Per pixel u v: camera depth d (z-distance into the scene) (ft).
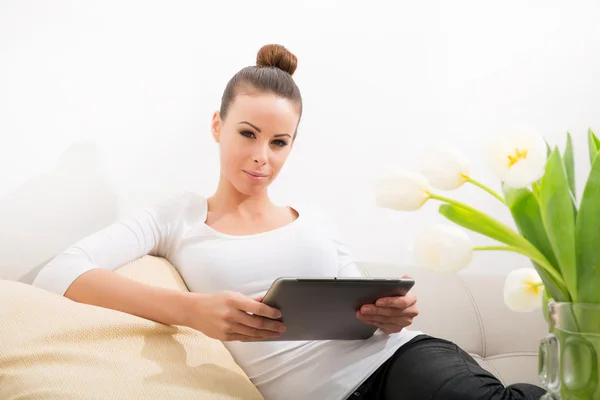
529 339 6.00
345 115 6.64
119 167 5.77
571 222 2.69
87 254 4.37
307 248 4.83
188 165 6.05
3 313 3.61
